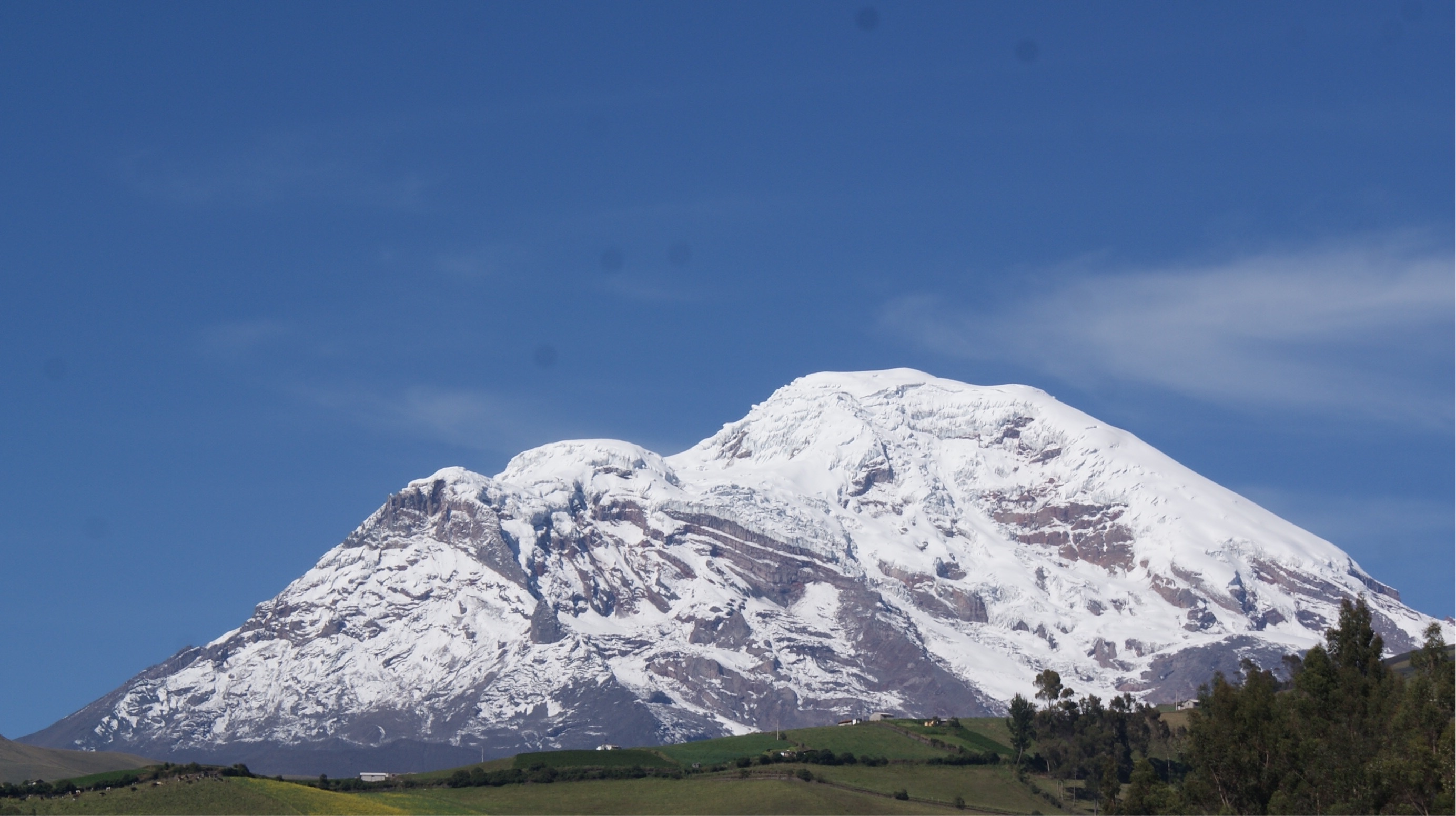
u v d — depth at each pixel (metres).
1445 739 198.50
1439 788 197.88
